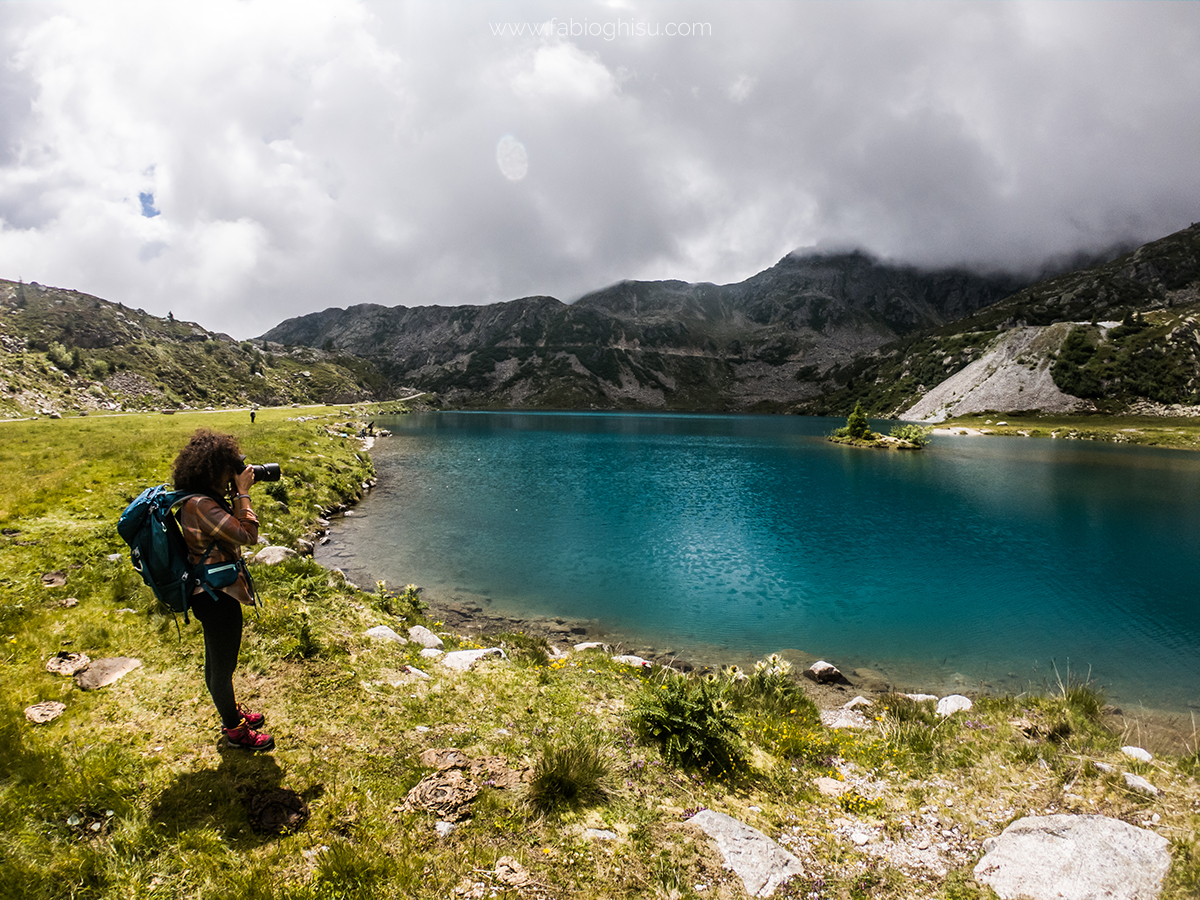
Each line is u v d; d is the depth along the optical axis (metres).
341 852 3.95
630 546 26.58
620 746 6.59
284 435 41.94
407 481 44.53
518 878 4.04
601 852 4.51
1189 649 15.83
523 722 6.93
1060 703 10.03
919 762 7.54
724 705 6.95
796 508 37.44
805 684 13.15
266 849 4.05
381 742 5.82
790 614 18.30
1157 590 21.22
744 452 79.62
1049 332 164.62
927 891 4.68
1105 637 16.70
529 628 16.08
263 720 5.53
